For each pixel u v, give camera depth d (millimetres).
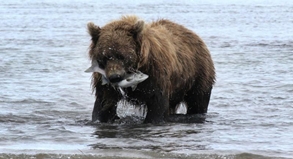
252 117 14602
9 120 13891
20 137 11945
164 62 13102
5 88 18578
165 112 13508
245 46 32969
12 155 10125
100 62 12523
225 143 11523
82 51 29547
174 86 13938
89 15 64625
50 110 15312
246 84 19953
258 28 47781
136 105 13688
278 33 42750
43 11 73312
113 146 11125
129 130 12758
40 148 10922
